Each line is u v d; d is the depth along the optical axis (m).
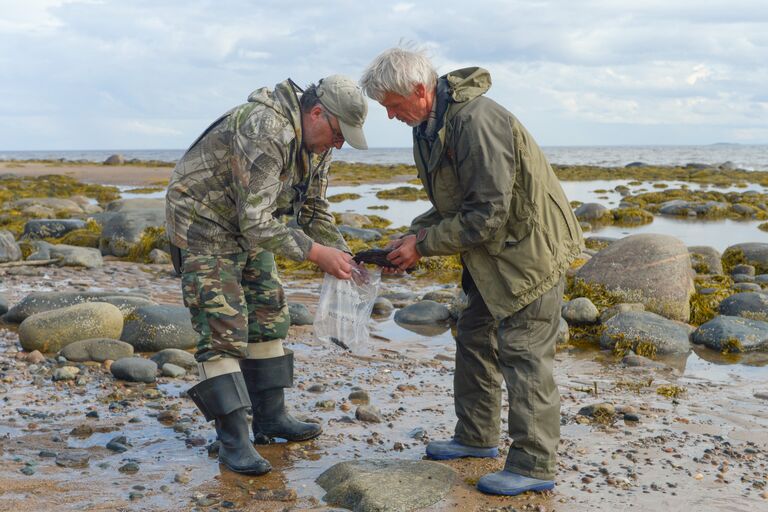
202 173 3.63
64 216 18.78
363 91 3.49
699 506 3.40
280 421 4.27
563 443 4.25
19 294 8.58
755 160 87.38
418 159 3.64
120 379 5.41
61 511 3.24
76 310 6.27
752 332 6.78
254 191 3.52
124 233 12.26
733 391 5.43
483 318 3.80
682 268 7.87
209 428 4.42
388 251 3.75
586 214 19.80
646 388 5.50
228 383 3.79
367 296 4.13
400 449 4.15
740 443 4.29
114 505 3.33
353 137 3.62
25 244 11.52
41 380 5.32
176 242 3.75
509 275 3.47
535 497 3.49
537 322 3.52
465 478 3.72
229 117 3.62
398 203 25.52
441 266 11.05
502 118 3.35
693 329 7.21
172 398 5.00
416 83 3.35
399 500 3.33
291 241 3.67
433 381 5.61
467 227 3.39
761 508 3.38
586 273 8.16
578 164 73.75
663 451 4.13
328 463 3.93
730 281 9.77
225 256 3.76
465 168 3.35
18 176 38.09
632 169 52.31
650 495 3.52
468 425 3.97
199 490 3.53
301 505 3.39
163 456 3.97
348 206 23.94
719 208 21.59
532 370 3.51
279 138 3.51
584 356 6.50
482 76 3.44
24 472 3.67
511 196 3.35
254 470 3.71
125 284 9.57
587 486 3.63
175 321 6.37
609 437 4.37
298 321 7.43
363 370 5.91
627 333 6.72
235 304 3.77
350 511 3.33
